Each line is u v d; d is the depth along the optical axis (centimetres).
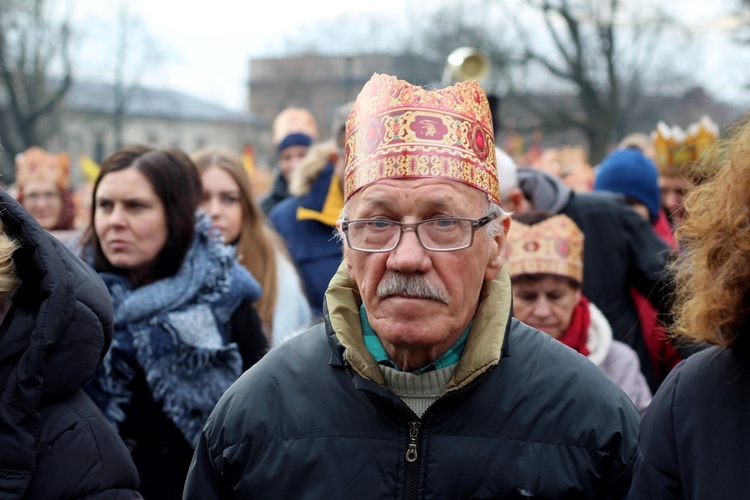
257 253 421
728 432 187
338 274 227
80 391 226
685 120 3791
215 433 227
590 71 3072
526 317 345
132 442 315
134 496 223
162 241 336
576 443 211
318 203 498
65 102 4441
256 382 227
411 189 206
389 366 219
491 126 224
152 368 314
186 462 318
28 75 3819
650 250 412
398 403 210
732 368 191
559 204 425
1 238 212
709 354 197
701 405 192
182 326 318
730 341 191
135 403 317
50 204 611
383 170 209
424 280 205
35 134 3988
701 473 188
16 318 212
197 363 318
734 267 188
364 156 214
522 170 464
